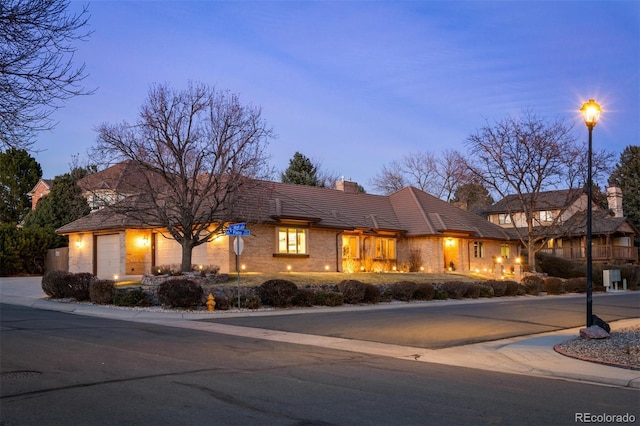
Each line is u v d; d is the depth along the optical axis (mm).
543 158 45250
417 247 43062
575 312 24891
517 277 41312
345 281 27469
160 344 13695
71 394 8469
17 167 54469
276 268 32938
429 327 18766
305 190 40219
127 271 33094
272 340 15523
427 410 8125
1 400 8078
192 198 26438
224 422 7207
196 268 27344
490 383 10414
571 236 58156
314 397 8703
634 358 12750
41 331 15297
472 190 53375
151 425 7012
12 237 38469
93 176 29797
